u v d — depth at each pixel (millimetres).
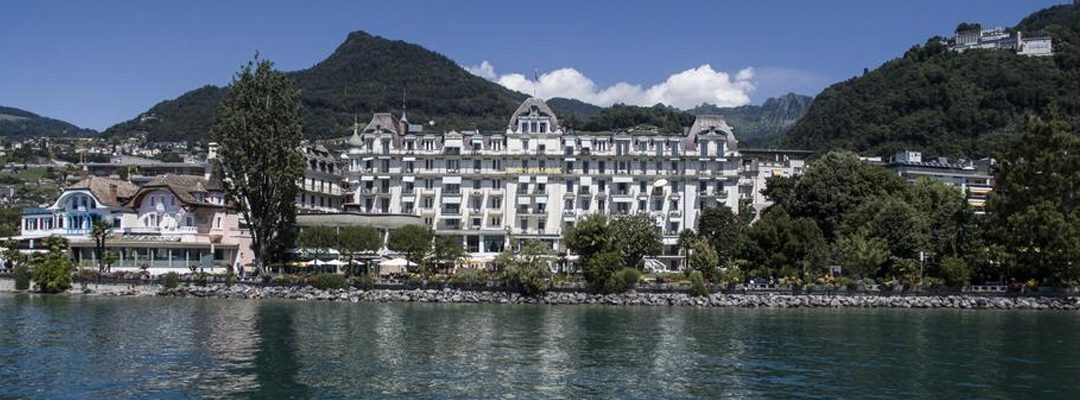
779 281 149500
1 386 64750
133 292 148625
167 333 93375
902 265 155250
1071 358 83875
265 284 148875
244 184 158250
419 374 71750
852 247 153875
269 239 163250
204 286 149375
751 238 160000
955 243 159125
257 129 156875
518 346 87750
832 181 180750
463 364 76688
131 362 75125
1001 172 161375
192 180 184125
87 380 67250
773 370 75125
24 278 151750
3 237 199125
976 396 65812
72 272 152500
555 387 67312
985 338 99062
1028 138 157375
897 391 67125
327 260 168625
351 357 79438
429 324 106375
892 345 91500
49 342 85562
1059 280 152875
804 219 162250
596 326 106688
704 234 184625
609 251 149375
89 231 179250
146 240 171250
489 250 197250
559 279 146375
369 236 163125
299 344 86875
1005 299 149000
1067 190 157500
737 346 89375
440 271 165375
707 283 147125
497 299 144000
